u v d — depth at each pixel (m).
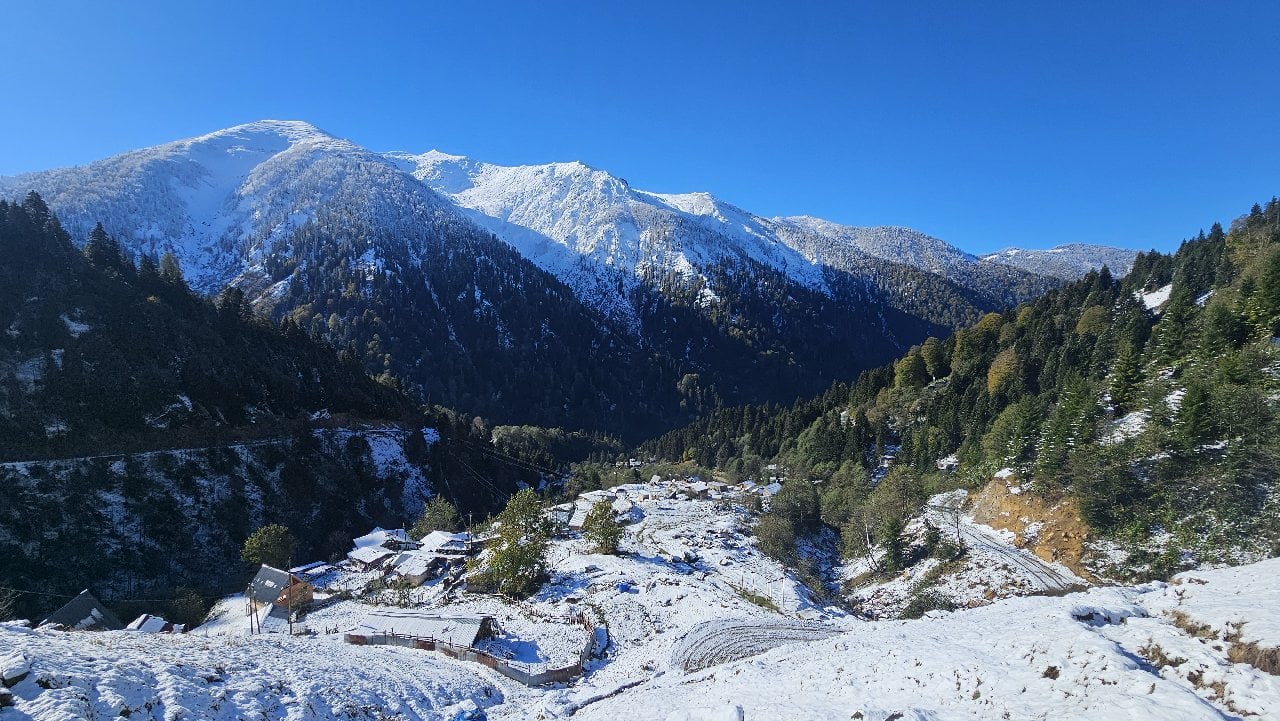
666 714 25.67
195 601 64.88
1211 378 67.19
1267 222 109.62
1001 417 89.06
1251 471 56.34
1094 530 63.34
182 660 25.66
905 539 80.25
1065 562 63.59
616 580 68.50
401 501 110.12
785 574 77.38
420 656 42.38
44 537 70.56
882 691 22.48
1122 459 64.56
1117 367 79.44
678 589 64.81
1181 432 62.03
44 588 66.81
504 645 47.69
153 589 72.75
